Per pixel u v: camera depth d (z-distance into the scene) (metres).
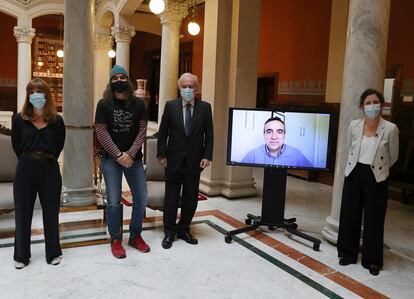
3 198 4.27
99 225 4.76
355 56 4.24
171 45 8.48
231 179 6.36
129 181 4.08
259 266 3.90
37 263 3.74
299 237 4.74
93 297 3.18
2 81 15.21
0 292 3.20
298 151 4.49
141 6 12.08
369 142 3.86
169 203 4.29
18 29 11.87
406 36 7.11
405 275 3.84
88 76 5.01
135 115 3.93
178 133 4.21
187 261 3.94
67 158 5.01
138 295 3.24
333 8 8.12
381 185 3.82
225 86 6.45
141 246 4.12
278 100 9.99
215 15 6.31
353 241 4.00
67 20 4.89
